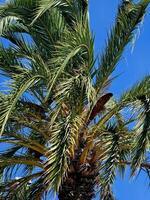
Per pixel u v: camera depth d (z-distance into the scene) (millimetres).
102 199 13250
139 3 13977
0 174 14578
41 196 14859
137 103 13445
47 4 13891
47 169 12664
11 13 14305
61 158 12352
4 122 12445
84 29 13500
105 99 13984
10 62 14430
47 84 13617
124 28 14117
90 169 13906
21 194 14781
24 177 14562
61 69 12664
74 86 13109
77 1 14766
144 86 13719
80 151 13891
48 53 14695
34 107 14203
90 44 13523
